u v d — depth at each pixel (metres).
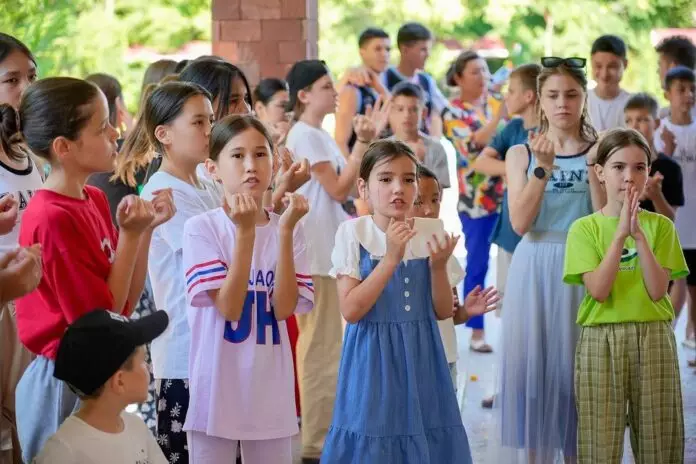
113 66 16.89
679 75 7.54
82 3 16.94
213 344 3.83
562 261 4.93
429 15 18.34
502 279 7.45
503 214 6.70
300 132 5.76
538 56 18.34
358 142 5.64
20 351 3.95
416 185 4.24
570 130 5.01
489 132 8.00
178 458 4.03
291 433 3.92
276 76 7.99
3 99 4.59
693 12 18.33
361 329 4.14
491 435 5.24
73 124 3.58
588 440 4.64
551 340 4.94
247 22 7.98
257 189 3.93
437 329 4.20
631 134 4.63
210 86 4.66
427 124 8.29
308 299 4.01
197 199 4.18
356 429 4.09
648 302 4.59
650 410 4.58
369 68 8.25
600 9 18.34
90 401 3.31
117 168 4.66
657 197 6.50
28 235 3.50
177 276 4.07
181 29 17.83
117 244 3.73
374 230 4.21
